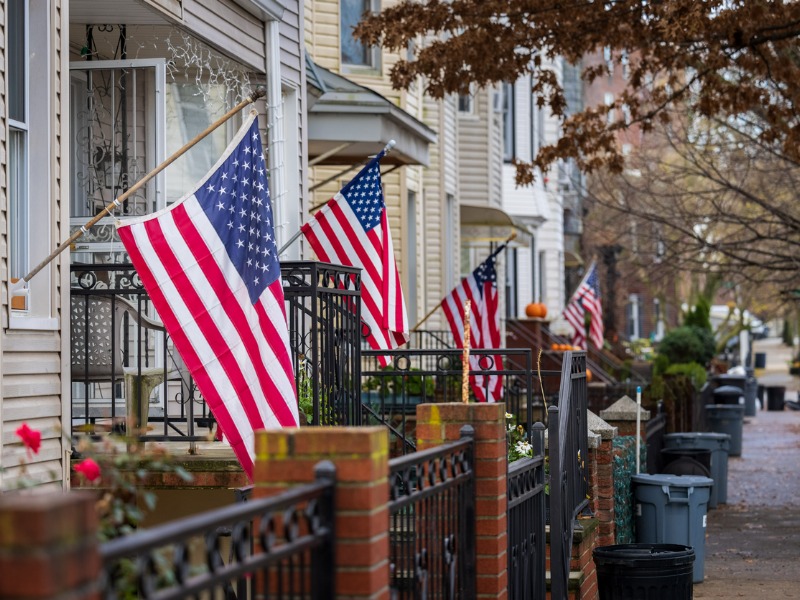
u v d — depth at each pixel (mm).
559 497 14836
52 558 4707
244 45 21016
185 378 17516
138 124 18719
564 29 27719
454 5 27922
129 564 6797
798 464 45062
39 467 13539
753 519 30688
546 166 30938
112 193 18141
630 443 24688
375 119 26781
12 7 13922
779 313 97750
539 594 14336
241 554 6375
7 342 13055
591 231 72500
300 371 16625
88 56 18734
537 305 52406
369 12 28984
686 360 72250
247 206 13664
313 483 7594
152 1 17391
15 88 13961
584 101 97938
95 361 15859
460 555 10938
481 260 50812
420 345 31203
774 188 44094
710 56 27406
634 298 114750
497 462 11328
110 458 9602
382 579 8016
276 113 21922
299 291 15805
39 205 14133
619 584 16938
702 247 40344
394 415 26938
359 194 19375
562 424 15789
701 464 29047
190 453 15617
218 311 13219
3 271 13070
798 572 23188
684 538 22234
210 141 20688
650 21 27188
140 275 13117
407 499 8844
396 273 19625
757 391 88500
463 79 28469
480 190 49188
